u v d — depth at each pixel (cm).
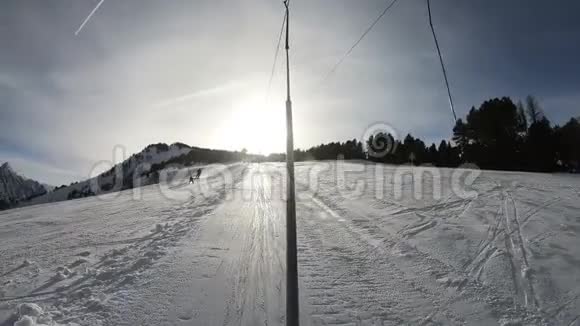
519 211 1022
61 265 741
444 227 949
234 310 530
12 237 1066
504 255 724
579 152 3291
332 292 599
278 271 685
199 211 1390
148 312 521
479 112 3791
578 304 533
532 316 515
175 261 744
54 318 502
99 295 578
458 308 545
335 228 1048
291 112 507
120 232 1051
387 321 510
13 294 589
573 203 1066
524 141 3616
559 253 700
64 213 1557
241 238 940
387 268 709
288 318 379
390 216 1140
